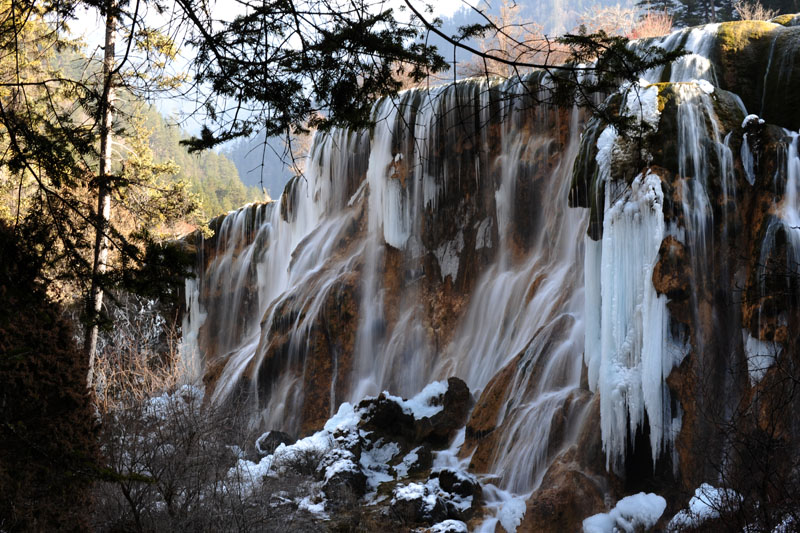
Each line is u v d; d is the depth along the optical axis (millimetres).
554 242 23547
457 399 21938
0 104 7074
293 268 31203
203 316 37188
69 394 9125
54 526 8445
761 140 16219
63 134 7383
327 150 31906
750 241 15961
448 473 17656
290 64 6570
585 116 23438
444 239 26844
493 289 24906
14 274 6883
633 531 13906
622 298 16109
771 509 10914
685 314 15422
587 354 17453
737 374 15211
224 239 37500
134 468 12648
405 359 26641
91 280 7285
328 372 27578
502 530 15641
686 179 16000
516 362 20594
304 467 19188
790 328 14422
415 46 6500
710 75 19703
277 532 14102
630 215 16094
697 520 11961
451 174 26547
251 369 29062
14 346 8609
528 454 17984
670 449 15086
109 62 12195
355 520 16344
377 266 28188
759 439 11742
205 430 14898
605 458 16078
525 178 24797
